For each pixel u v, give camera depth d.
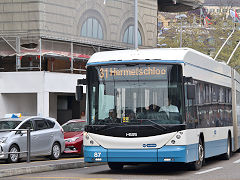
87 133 19.86
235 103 29.86
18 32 50.25
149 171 21.28
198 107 21.36
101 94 19.91
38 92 49.06
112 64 19.94
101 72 20.03
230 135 28.34
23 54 50.16
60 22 51.78
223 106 26.66
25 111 50.75
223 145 26.23
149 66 19.64
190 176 18.80
